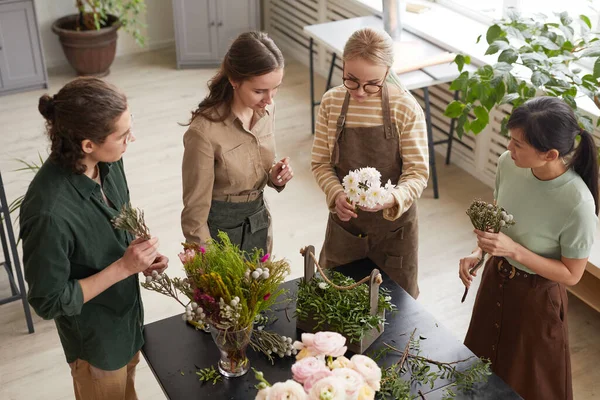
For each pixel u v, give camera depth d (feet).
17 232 13.96
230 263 6.47
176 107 18.88
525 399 8.55
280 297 8.12
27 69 19.45
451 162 16.26
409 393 6.79
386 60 8.07
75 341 7.52
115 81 20.34
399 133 8.80
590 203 7.32
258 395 5.55
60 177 6.71
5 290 12.44
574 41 10.56
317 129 9.24
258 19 20.95
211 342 7.57
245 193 8.88
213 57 21.08
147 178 15.79
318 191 15.35
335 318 7.23
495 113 14.52
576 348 11.10
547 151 7.02
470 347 8.86
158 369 7.23
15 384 10.67
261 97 7.93
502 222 7.34
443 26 15.94
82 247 6.91
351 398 5.58
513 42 14.34
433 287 12.46
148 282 6.72
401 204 8.56
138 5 19.99
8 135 17.51
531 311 8.02
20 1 18.58
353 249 9.60
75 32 19.36
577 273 7.60
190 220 8.50
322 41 15.30
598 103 9.95
